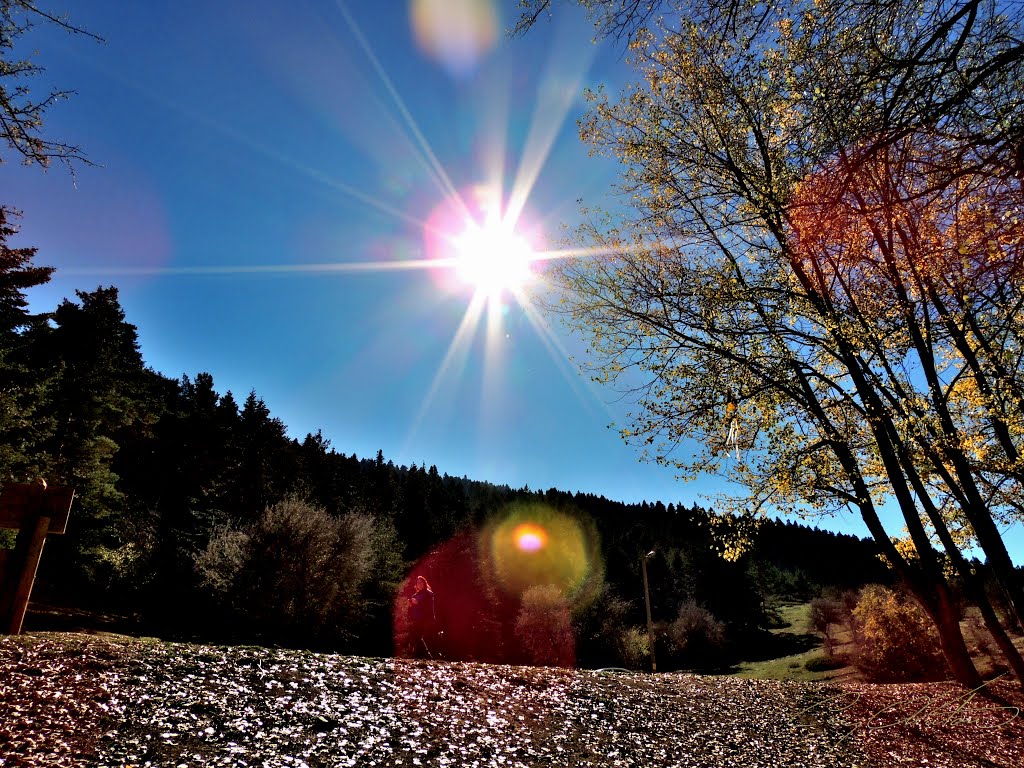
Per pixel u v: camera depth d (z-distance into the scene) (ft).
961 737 35.96
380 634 96.07
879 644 94.84
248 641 73.41
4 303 71.15
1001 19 10.07
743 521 38.52
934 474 32.94
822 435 35.22
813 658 154.92
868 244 18.43
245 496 133.80
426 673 29.45
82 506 76.74
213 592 79.15
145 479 126.62
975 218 13.16
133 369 97.35
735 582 216.33
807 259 28.53
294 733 18.79
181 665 22.30
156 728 16.74
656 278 36.76
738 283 34.83
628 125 37.78
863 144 11.62
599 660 139.54
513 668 35.35
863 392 30.81
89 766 13.75
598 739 25.39
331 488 169.48
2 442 58.95
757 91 26.81
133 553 90.43
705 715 33.30
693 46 28.71
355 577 85.66
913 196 11.78
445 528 179.83
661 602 221.05
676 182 38.14
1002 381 28.40
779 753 28.68
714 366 34.71
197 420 140.56
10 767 12.64
